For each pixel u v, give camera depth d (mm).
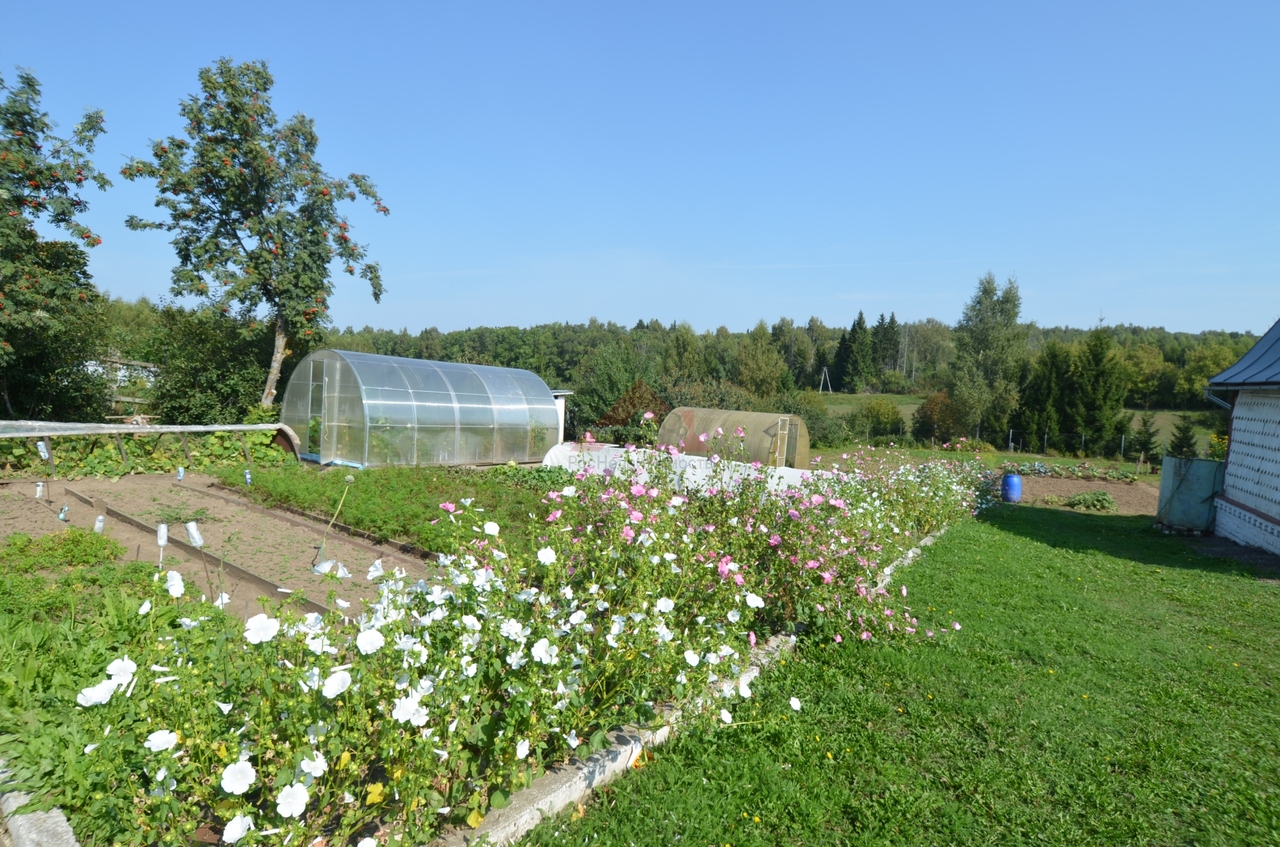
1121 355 45250
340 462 15109
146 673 2721
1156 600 7586
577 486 5531
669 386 24953
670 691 3619
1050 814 3326
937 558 8578
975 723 4203
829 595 5184
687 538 4543
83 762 2545
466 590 3186
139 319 44562
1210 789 3625
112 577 5781
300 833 2207
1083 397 32125
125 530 8133
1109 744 4027
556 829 2824
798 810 3170
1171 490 13273
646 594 3674
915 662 5012
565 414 25922
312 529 8500
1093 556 9992
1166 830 3273
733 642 3916
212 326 19719
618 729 3521
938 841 3066
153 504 9531
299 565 6855
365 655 2613
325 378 15320
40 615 4836
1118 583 8297
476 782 2727
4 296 16125
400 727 2475
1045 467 24375
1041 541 10945
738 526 5277
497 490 10938
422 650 2670
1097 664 5344
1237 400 12688
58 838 2359
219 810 2303
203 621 3156
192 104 18609
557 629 3178
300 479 10898
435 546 7418
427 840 2518
